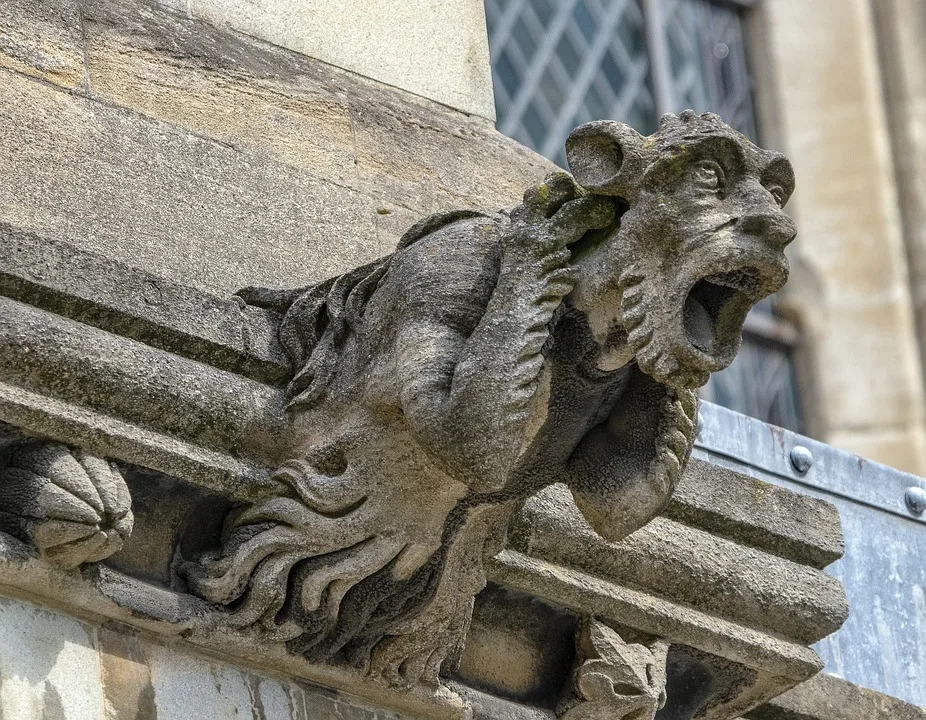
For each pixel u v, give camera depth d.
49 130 5.86
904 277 11.53
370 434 5.42
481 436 5.14
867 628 7.05
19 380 5.25
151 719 5.36
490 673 5.93
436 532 5.47
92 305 5.37
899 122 11.74
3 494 5.26
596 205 5.22
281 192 6.18
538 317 5.19
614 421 5.42
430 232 5.49
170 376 5.40
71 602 5.32
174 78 6.17
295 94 6.37
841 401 11.30
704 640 6.12
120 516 5.26
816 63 11.74
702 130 5.14
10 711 5.16
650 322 5.10
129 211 5.89
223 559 5.45
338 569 5.45
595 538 5.91
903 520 7.29
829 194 11.63
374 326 5.45
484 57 6.82
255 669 5.58
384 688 5.70
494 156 6.69
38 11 6.01
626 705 5.96
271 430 5.50
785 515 6.32
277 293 5.68
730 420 7.00
